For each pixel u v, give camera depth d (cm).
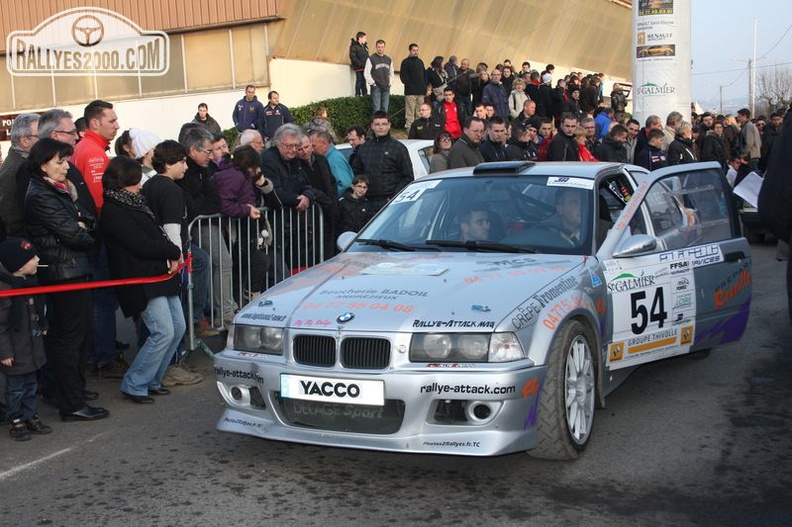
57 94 2542
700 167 639
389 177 901
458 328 419
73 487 451
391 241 561
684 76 1591
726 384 618
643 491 426
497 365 413
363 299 450
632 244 522
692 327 580
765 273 1097
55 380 595
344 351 428
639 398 589
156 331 599
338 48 2395
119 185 584
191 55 2327
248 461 485
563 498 419
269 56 2217
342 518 402
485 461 473
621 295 520
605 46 4166
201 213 689
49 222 537
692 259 580
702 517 395
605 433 515
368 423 428
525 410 421
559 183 564
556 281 466
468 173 605
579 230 529
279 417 446
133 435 538
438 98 1755
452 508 411
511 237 537
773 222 450
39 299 537
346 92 2442
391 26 2566
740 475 445
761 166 1684
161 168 627
